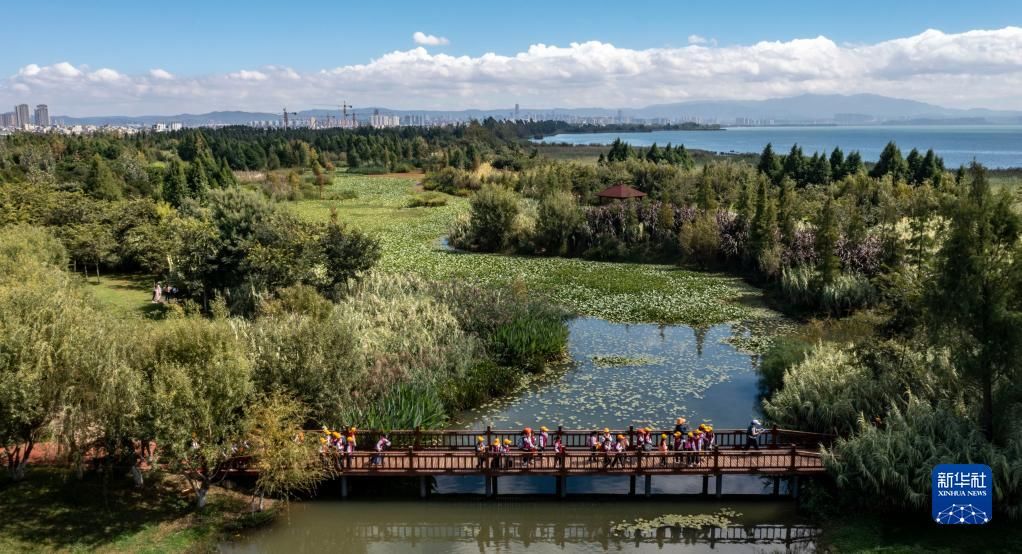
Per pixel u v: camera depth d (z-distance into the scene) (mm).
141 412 14797
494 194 54625
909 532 15250
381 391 21719
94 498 16203
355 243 32750
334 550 16422
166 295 34125
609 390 24688
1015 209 16562
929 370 19578
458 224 57656
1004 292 15828
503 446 18422
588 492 18234
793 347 25109
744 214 46000
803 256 37875
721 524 16859
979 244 16156
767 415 21609
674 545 16297
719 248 45906
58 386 15500
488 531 17438
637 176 76938
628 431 18938
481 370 24844
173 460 15172
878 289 32062
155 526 15656
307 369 18703
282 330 19953
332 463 17516
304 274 30562
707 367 27016
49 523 15109
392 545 16766
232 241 30828
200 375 15391
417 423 20094
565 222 51875
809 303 34250
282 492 17562
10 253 28953
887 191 53812
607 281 41875
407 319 27875
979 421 17156
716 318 33938
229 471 17188
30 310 16375
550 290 39625
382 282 33875
